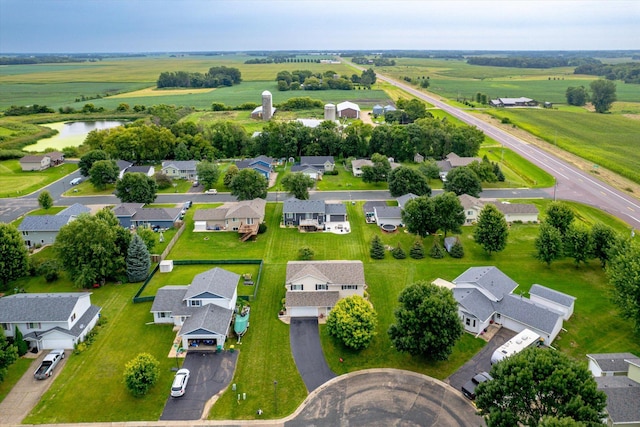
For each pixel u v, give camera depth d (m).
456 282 73.50
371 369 58.59
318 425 49.75
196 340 63.16
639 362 51.09
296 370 58.38
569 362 44.72
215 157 163.62
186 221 107.88
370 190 130.62
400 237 99.00
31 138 196.75
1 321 61.66
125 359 60.47
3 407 52.12
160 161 159.25
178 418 50.91
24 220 95.81
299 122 171.12
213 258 89.50
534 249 92.69
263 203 112.56
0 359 53.84
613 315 69.62
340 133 167.62
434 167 135.75
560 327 66.00
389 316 69.75
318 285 72.88
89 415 51.28
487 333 65.75
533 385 43.53
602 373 53.28
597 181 134.12
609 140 183.12
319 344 63.41
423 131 156.88
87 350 62.19
